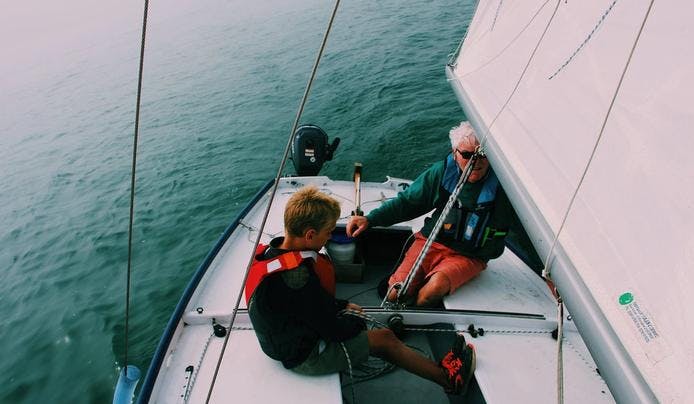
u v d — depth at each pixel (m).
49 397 4.50
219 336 2.21
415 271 2.38
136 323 5.29
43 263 7.00
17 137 15.46
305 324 1.82
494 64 2.16
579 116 1.28
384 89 10.80
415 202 2.61
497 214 2.41
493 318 2.34
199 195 8.05
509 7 2.29
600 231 1.01
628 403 0.80
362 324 2.01
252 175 8.45
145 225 7.38
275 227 3.36
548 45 1.66
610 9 1.36
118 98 17.47
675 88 1.01
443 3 18.83
